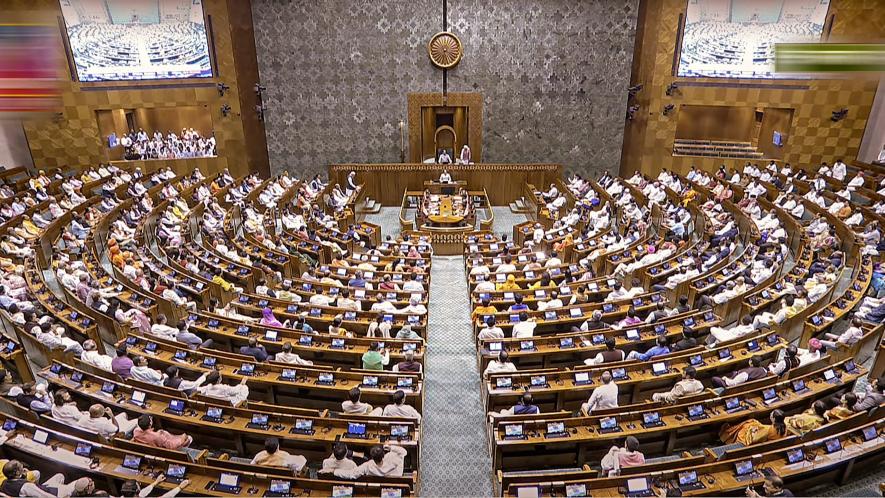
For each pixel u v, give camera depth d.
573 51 27.62
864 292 12.26
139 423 7.78
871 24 23.09
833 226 17.77
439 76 27.97
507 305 13.10
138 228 18.03
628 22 27.16
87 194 22.91
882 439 7.62
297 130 28.98
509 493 7.02
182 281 13.77
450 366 11.91
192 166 28.08
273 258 16.64
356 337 10.93
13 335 12.12
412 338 11.16
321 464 8.42
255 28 27.16
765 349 10.21
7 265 14.73
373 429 8.20
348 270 15.36
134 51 25.28
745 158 27.33
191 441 8.30
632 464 7.46
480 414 10.29
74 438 7.35
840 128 25.27
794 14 23.97
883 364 10.09
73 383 9.02
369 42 27.44
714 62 25.62
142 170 27.48
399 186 26.88
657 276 14.37
